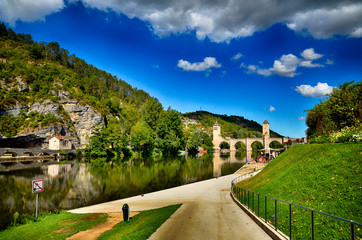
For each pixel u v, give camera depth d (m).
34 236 16.28
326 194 12.67
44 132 115.56
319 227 10.20
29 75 147.25
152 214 18.38
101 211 24.03
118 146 113.19
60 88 148.75
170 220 15.16
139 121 146.88
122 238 12.54
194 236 11.67
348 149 15.92
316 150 19.91
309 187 14.45
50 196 36.47
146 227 13.81
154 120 144.38
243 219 14.84
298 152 23.94
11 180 48.69
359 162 13.62
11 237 16.31
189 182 48.25
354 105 24.52
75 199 34.69
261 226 12.82
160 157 111.06
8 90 133.12
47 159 93.94
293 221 11.67
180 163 85.00
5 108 116.81
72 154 108.81
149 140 117.19
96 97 181.88
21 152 91.12
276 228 11.16
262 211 15.02
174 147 132.62
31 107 129.12
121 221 18.22
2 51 176.88
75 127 140.62
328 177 14.09
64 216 21.83
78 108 143.00
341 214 10.44
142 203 27.23
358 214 9.89
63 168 67.62
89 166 72.69
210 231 12.41
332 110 26.58
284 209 13.48
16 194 37.56
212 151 180.38
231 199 25.12
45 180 49.53
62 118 133.00
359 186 11.59
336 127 25.86
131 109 183.12
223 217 15.58
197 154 142.25
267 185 19.53
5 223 24.28
